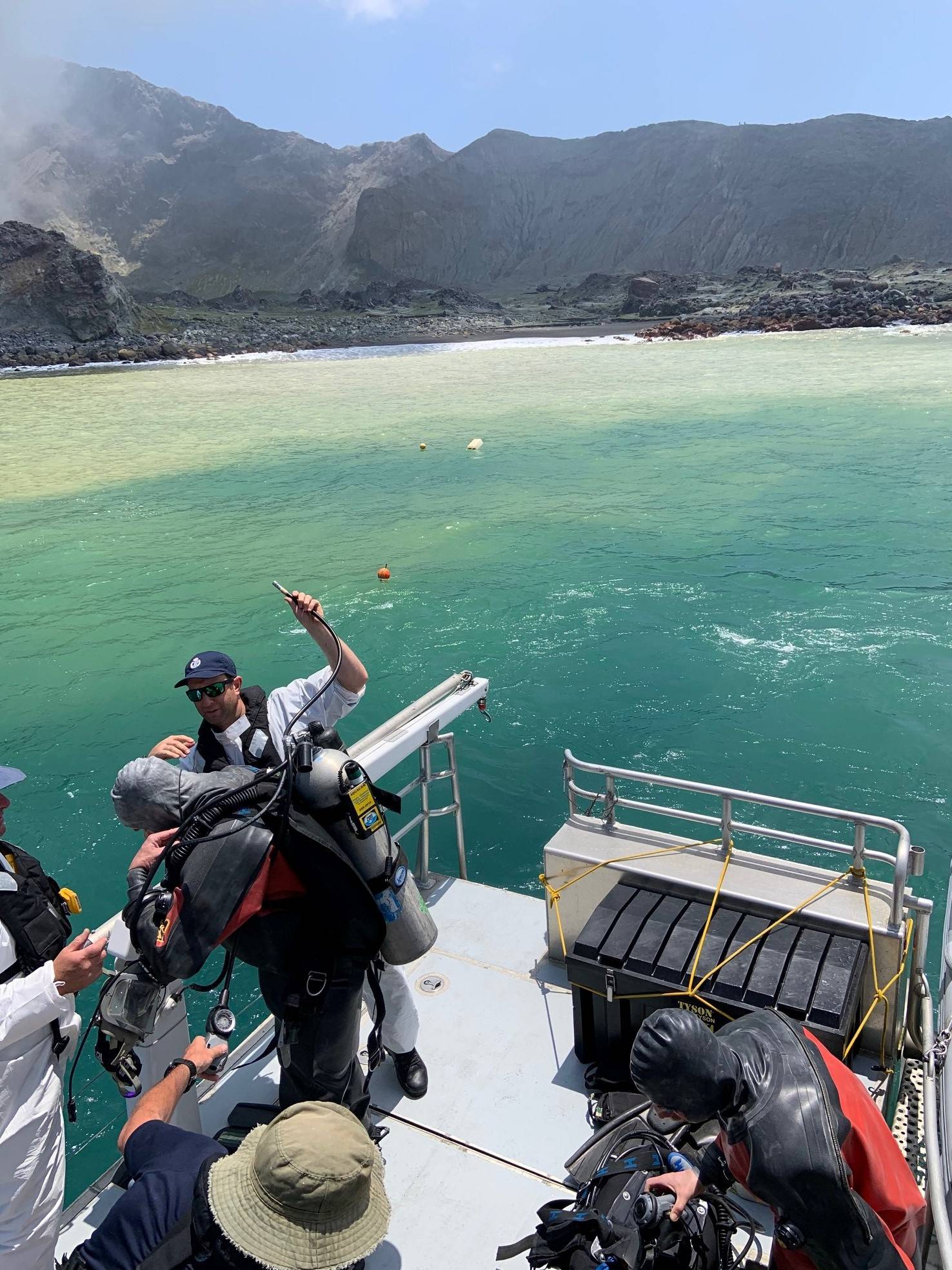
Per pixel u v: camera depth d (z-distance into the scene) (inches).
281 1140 71.6
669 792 397.4
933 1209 118.0
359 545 861.2
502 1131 145.8
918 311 3973.9
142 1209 84.1
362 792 110.0
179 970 103.7
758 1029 93.7
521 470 1164.5
